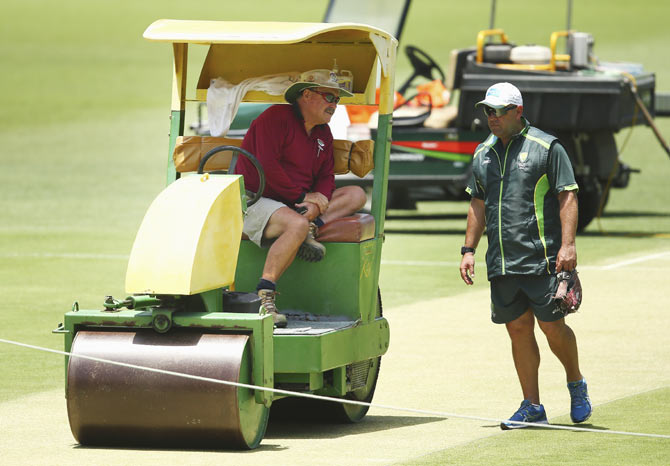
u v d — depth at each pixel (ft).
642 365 104.22
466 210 253.03
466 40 595.47
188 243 74.33
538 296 81.46
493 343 115.96
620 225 218.18
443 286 151.43
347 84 88.02
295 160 85.76
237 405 73.46
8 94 457.27
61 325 77.25
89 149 336.49
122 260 172.55
